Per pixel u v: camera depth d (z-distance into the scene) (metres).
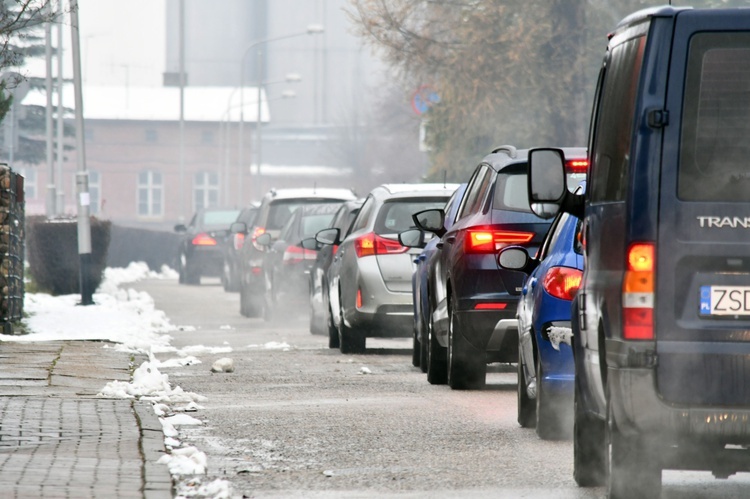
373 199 53.53
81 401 34.38
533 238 37.44
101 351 49.81
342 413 34.34
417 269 47.06
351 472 25.44
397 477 24.88
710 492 23.42
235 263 114.50
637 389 19.52
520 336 32.12
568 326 28.95
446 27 115.31
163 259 180.50
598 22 113.38
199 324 75.06
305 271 71.69
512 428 31.62
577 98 113.19
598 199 21.91
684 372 19.47
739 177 19.69
